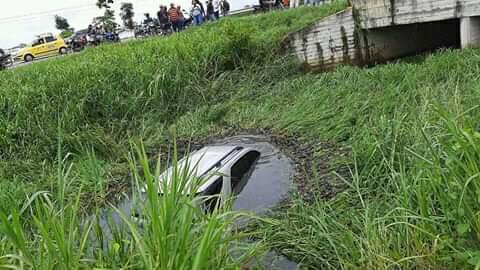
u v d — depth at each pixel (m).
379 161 5.20
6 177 7.57
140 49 12.76
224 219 3.04
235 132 8.20
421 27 12.74
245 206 5.15
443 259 2.99
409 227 3.35
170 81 10.52
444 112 3.79
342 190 5.11
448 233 3.13
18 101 9.35
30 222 3.60
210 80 11.04
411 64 8.82
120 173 6.62
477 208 3.02
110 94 9.92
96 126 9.15
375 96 7.59
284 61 11.90
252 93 10.38
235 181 5.63
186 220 2.55
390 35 12.27
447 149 3.31
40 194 3.11
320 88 9.16
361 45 11.90
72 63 12.44
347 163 5.68
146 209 2.69
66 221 2.96
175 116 9.94
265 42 12.26
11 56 26.59
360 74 9.12
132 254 2.70
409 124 5.50
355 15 11.66
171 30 19.77
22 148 8.44
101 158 8.09
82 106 9.48
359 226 4.01
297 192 5.27
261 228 4.47
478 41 9.61
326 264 3.87
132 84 10.41
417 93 6.93
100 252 2.73
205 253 2.44
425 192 3.39
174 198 2.57
